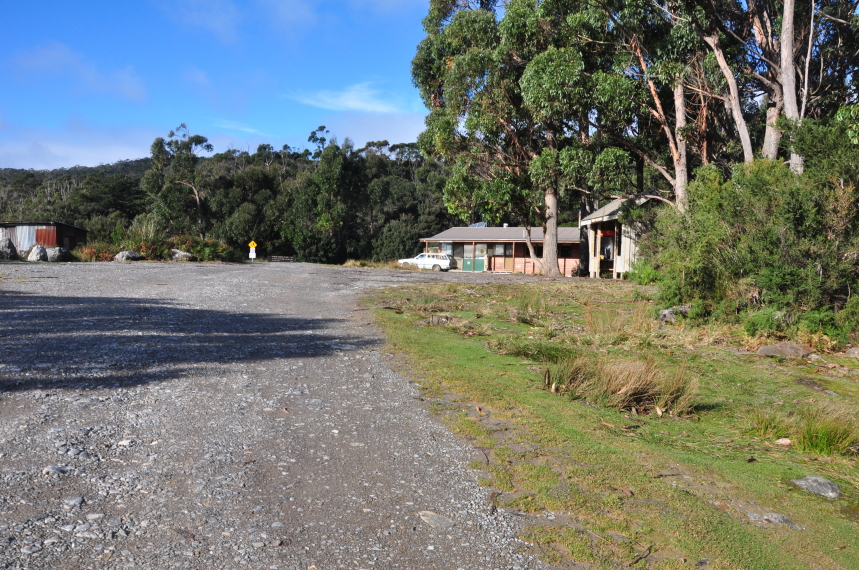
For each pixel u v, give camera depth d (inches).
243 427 180.7
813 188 432.5
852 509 155.2
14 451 150.1
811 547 129.4
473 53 1111.0
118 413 185.8
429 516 129.2
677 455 186.4
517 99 1153.4
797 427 227.6
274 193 2714.1
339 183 2479.1
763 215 459.2
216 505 128.1
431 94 1521.9
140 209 3159.5
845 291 430.9
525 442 184.1
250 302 494.6
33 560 101.6
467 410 215.9
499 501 139.4
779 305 434.6
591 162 980.6
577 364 271.9
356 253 2583.7
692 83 891.4
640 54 895.7
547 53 931.3
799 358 370.9
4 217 3216.0
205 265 1079.6
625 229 1046.4
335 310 472.1
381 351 315.9
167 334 323.3
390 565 109.0
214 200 2476.6
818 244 421.4
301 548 112.6
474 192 1226.0
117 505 125.0
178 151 2452.0
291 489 138.9
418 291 657.6
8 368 228.7
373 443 174.7
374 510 130.8
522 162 1227.9
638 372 265.7
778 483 170.4
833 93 900.6
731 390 298.4
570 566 112.8
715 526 133.2
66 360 248.2
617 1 874.1
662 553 119.7
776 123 494.0
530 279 1011.3
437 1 1441.9
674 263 519.5
